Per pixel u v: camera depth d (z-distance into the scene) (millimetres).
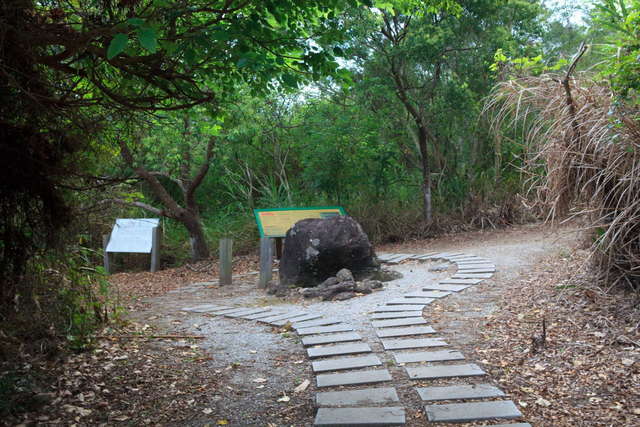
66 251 4441
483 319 5785
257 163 17000
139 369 4852
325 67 4141
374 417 3555
